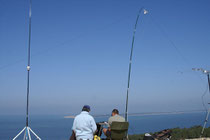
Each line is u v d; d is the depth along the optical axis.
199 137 9.41
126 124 5.81
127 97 7.79
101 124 6.09
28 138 6.53
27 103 6.79
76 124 5.08
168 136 7.14
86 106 5.30
